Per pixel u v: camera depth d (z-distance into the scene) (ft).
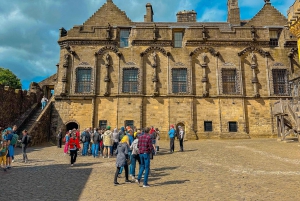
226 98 97.04
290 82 88.43
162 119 95.61
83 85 98.53
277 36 105.91
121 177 35.27
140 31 101.35
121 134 57.11
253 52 100.53
